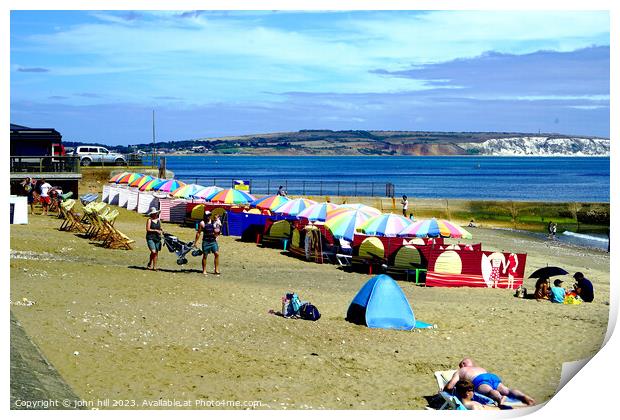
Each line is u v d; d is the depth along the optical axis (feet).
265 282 69.51
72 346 40.16
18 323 42.27
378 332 51.75
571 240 148.15
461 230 84.17
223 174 481.05
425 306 62.28
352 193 281.54
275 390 38.32
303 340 48.01
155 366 39.50
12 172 134.51
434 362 45.55
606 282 88.74
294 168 645.92
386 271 79.92
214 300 57.16
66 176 138.82
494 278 76.38
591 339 50.96
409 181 409.90
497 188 349.41
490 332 53.62
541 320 58.03
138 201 127.54
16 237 78.43
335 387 39.81
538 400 38.93
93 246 80.43
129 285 58.29
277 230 96.99
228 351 43.80
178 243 71.05
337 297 64.18
